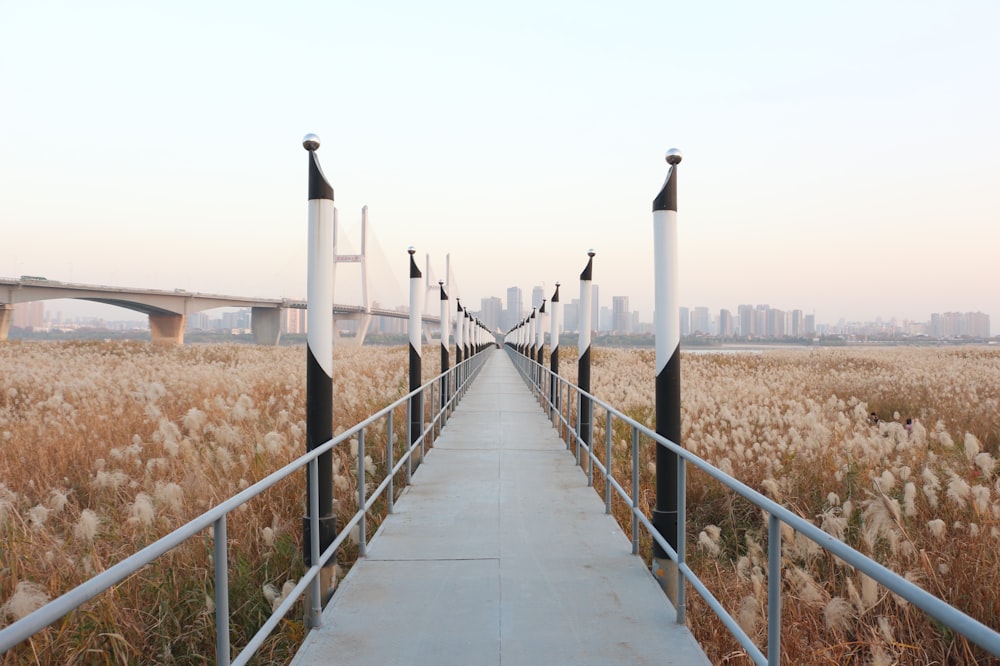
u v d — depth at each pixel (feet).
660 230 16.75
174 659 14.02
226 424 27.96
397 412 38.78
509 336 256.93
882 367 87.61
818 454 25.85
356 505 22.38
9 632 4.96
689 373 75.82
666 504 16.53
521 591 14.51
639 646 11.89
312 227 16.16
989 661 13.10
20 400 44.86
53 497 20.42
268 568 17.44
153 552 6.94
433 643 11.96
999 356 121.39
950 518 18.43
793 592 15.29
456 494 23.52
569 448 32.76
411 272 36.86
